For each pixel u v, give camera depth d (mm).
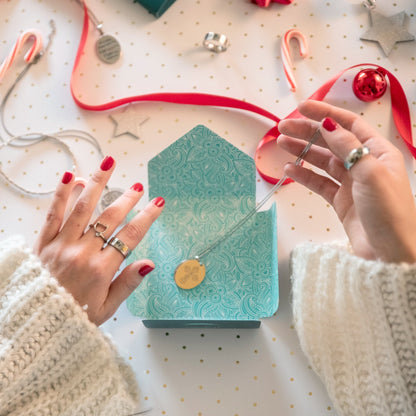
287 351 482
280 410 474
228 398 476
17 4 541
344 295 420
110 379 416
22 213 512
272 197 506
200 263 484
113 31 536
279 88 521
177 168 484
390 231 389
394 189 387
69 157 520
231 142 518
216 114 521
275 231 467
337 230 499
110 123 521
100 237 435
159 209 447
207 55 529
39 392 406
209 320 455
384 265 394
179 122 521
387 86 519
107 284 429
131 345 486
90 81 529
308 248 443
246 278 485
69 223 437
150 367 482
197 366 482
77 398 409
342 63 522
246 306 481
